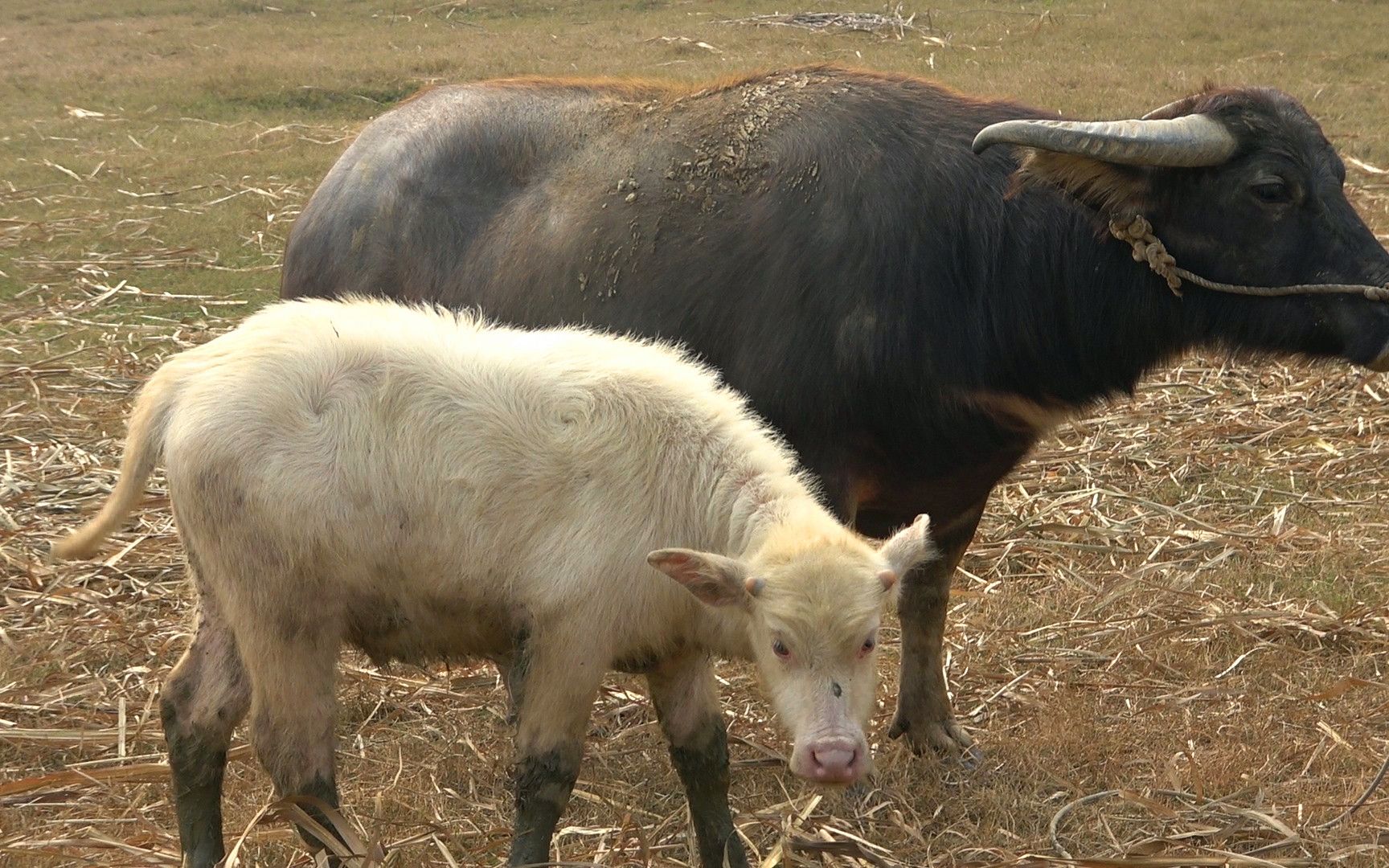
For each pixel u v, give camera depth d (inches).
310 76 839.7
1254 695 247.4
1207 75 749.3
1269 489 340.5
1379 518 322.3
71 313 462.9
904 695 233.8
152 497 321.7
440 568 179.5
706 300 217.8
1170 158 195.3
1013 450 219.6
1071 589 291.1
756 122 225.5
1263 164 197.8
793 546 166.2
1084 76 753.6
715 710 190.4
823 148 216.4
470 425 178.4
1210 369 417.4
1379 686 243.1
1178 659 261.3
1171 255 204.1
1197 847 204.2
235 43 973.2
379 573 180.2
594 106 246.8
